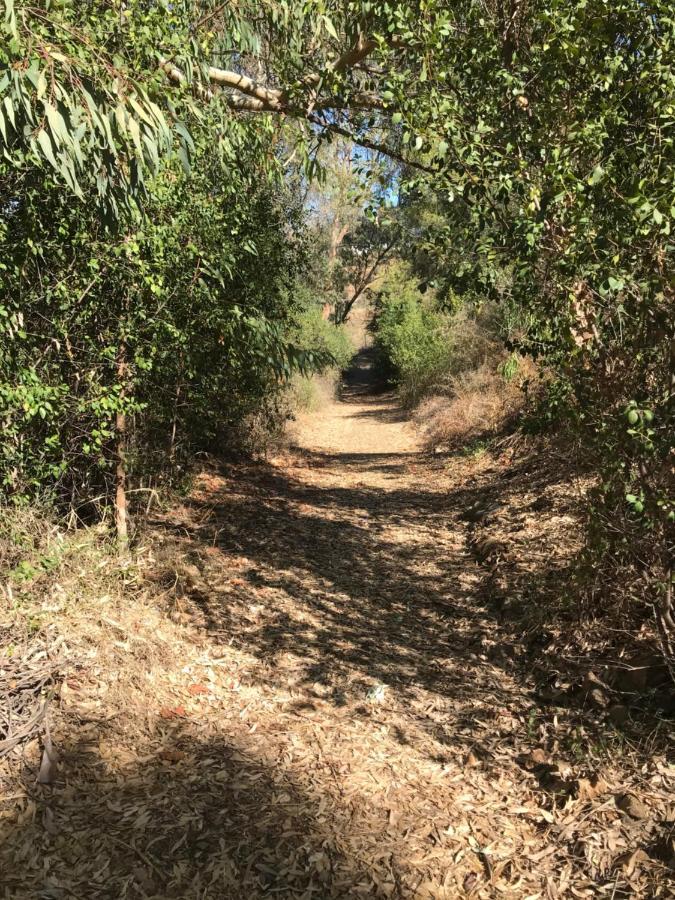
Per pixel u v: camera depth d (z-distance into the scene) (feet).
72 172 7.99
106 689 11.27
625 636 12.34
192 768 10.02
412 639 15.34
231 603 16.47
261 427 36.37
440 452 38.93
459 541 22.34
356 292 108.47
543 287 9.94
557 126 9.50
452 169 9.64
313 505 27.66
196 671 12.98
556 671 12.64
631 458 9.64
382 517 26.07
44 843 8.26
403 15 9.70
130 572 15.75
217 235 16.39
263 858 8.46
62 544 14.66
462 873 8.45
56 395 13.23
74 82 7.63
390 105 9.88
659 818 8.61
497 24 10.40
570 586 13.82
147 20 9.85
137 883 7.86
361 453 44.06
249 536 22.00
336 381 91.86
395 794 9.98
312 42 13.74
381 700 12.66
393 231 11.31
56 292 13.44
